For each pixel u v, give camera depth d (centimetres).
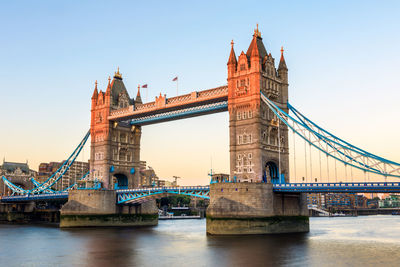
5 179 18262
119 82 14525
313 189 8931
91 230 11506
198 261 6069
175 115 12325
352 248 7238
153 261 6156
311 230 11500
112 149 13638
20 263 6209
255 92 10056
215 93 11019
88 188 12962
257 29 11012
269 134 10325
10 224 15112
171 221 18650
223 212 9169
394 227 13838
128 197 12662
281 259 6106
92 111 14200
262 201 9125
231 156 10250
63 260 6400
